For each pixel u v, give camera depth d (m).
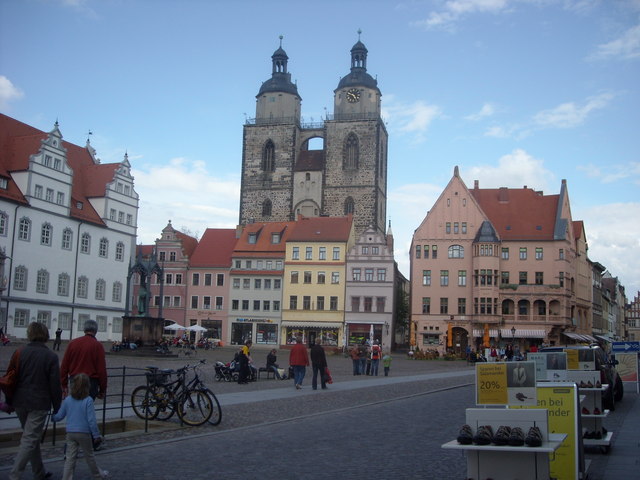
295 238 112.69
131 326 62.91
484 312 104.88
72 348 15.98
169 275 116.38
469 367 71.25
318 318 110.12
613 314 190.75
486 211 112.81
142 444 17.59
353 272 109.88
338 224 114.50
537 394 13.51
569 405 13.37
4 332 80.38
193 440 18.53
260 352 98.19
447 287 107.44
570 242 111.00
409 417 24.88
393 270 109.00
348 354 93.69
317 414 25.17
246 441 18.52
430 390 37.19
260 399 30.06
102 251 97.50
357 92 136.88
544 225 108.69
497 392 12.86
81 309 93.19
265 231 118.50
